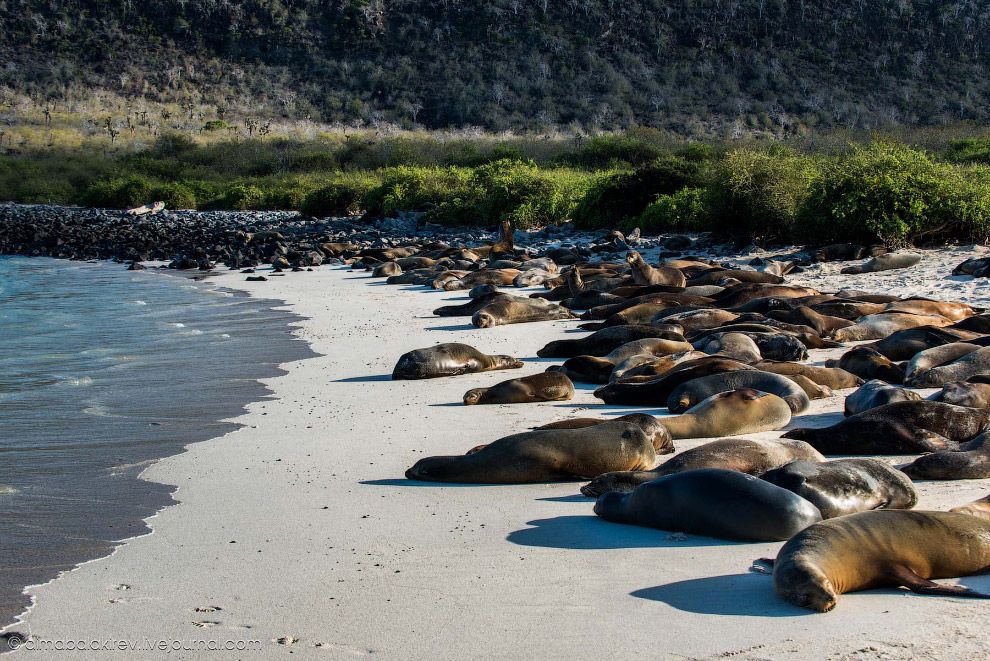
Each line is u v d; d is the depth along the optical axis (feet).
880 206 64.69
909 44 362.53
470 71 362.74
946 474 19.63
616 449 20.74
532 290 58.49
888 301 42.70
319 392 31.09
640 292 48.21
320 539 17.25
